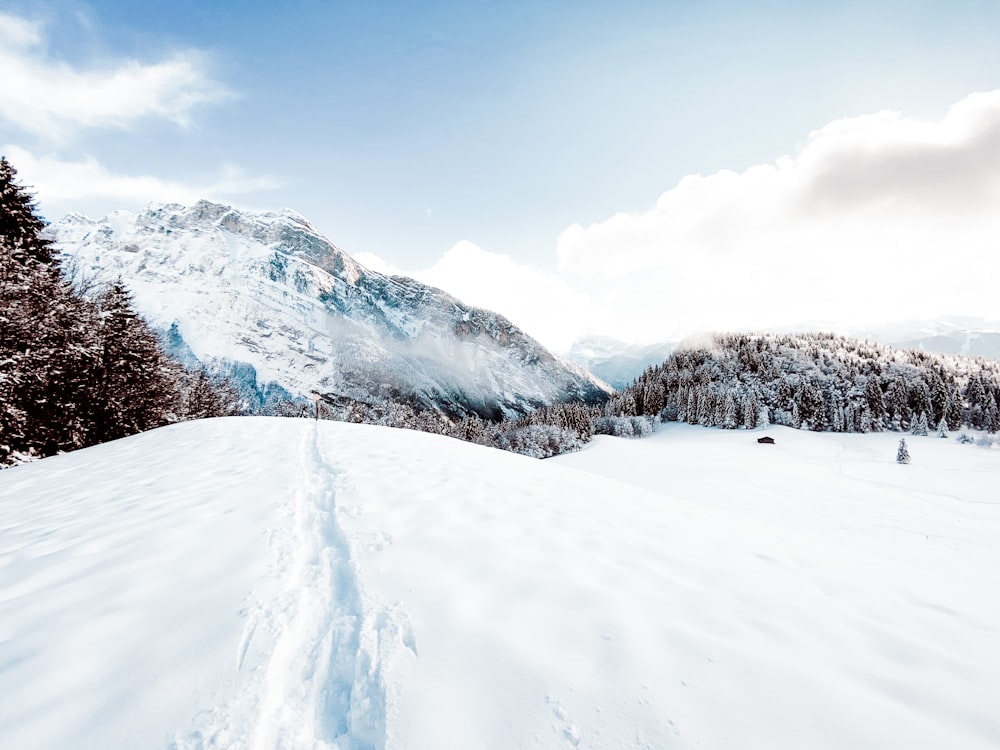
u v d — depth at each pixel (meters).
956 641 2.96
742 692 2.34
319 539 4.59
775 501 32.75
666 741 2.02
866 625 3.14
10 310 13.55
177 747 1.95
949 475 48.16
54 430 16.50
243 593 3.20
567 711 2.19
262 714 2.20
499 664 2.51
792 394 94.44
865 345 115.19
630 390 125.56
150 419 22.55
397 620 2.93
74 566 3.68
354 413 84.56
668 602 3.30
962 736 2.08
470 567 3.77
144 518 5.02
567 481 8.12
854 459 61.50
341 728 2.31
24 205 17.27
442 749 1.98
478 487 6.93
